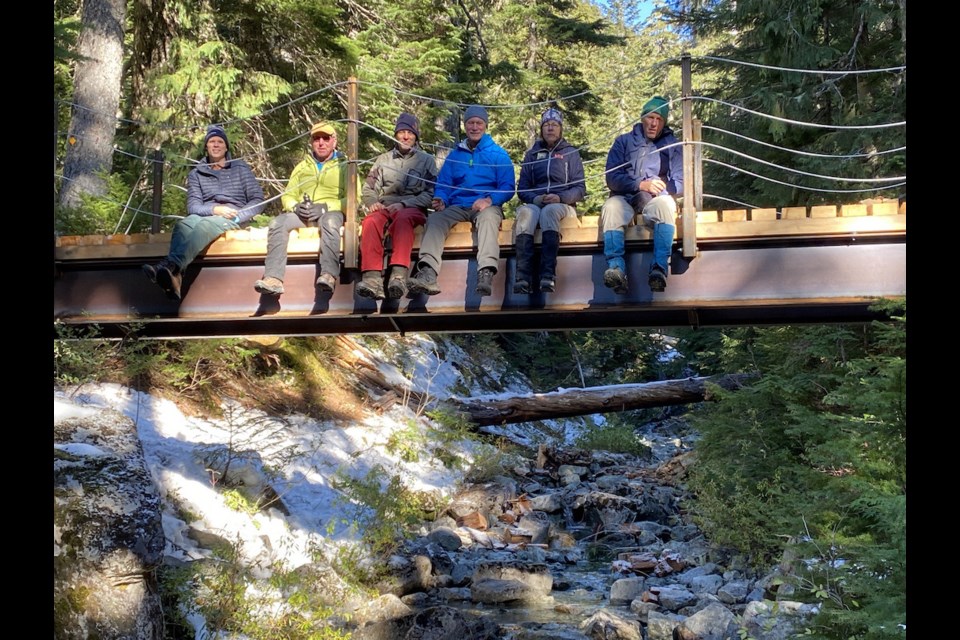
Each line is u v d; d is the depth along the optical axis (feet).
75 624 17.97
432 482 42.96
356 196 24.25
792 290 22.02
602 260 23.52
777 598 26.25
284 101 50.55
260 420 37.58
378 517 31.14
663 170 24.06
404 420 46.93
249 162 49.60
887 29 46.32
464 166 24.90
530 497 46.50
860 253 21.71
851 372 23.06
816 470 24.20
